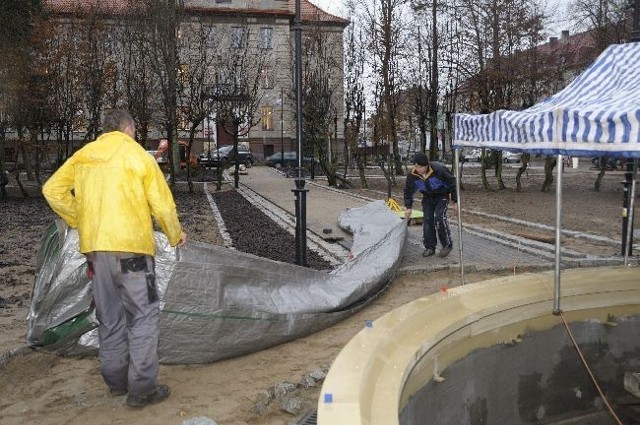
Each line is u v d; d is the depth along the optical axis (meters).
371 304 6.65
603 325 4.75
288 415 3.95
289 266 5.66
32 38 19.81
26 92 19.52
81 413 3.97
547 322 4.53
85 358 4.96
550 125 4.48
